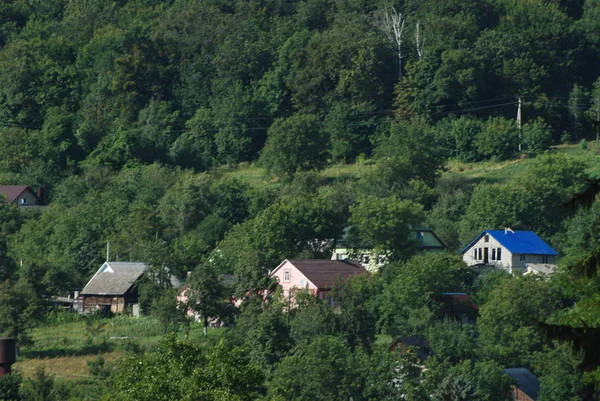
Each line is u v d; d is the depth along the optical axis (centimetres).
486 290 19525
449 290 18800
